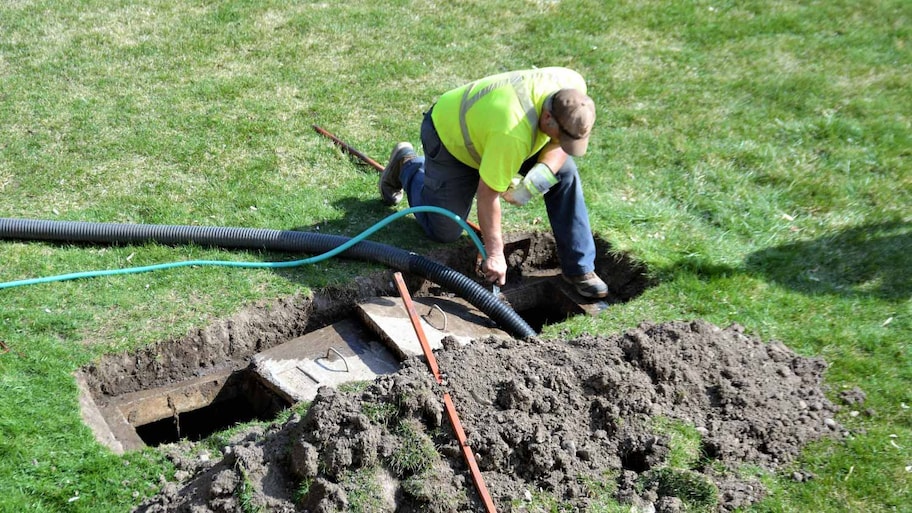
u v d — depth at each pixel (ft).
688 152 21.84
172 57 25.05
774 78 26.05
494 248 15.14
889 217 19.54
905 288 17.13
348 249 17.13
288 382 14.51
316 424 11.43
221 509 10.98
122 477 12.12
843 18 30.32
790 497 12.29
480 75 25.22
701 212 19.71
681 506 11.77
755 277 17.42
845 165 21.66
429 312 16.28
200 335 15.16
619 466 12.39
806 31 29.32
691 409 13.41
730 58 27.30
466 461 11.64
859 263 17.93
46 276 16.02
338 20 27.81
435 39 27.09
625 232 18.53
